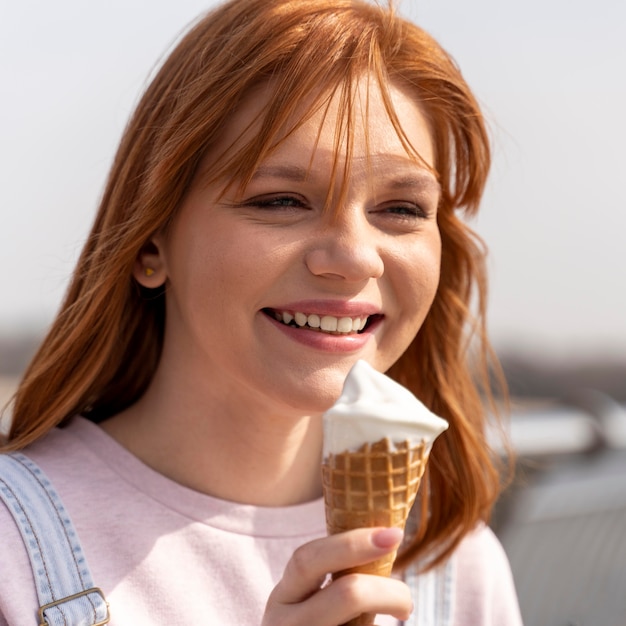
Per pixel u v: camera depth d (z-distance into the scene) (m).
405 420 1.90
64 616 2.22
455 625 2.84
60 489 2.43
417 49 2.56
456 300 3.04
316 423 2.67
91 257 2.57
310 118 2.26
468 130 2.81
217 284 2.31
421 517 2.86
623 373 11.48
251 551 2.50
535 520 4.20
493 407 3.28
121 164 2.61
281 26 2.31
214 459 2.55
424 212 2.47
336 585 1.88
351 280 2.27
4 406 2.76
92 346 2.59
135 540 2.41
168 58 2.59
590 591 4.45
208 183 2.33
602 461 4.52
